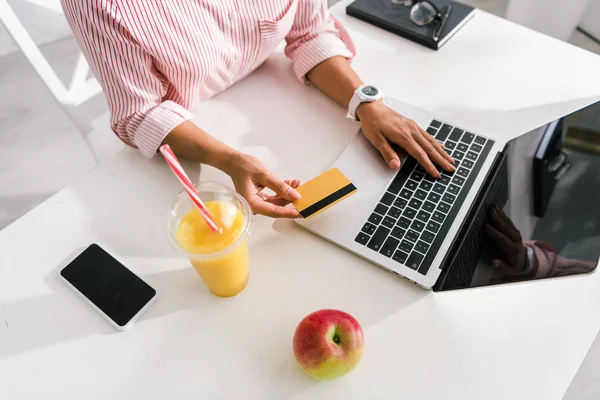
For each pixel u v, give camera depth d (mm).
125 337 640
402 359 611
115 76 771
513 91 886
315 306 655
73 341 640
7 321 657
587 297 649
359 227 708
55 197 774
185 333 640
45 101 1874
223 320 649
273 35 888
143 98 803
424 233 696
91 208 761
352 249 688
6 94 1893
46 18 1829
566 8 1424
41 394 605
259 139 841
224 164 767
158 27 756
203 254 583
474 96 883
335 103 898
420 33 972
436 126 827
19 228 744
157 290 672
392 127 797
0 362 626
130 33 736
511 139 803
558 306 644
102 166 813
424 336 626
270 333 637
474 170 765
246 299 665
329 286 670
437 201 730
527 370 599
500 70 921
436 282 656
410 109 854
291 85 933
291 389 598
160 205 762
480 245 667
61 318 658
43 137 1785
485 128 833
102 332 646
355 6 1035
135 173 803
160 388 604
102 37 729
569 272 585
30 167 1713
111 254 703
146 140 802
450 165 763
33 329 650
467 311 644
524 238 649
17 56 1979
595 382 1253
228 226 612
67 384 610
